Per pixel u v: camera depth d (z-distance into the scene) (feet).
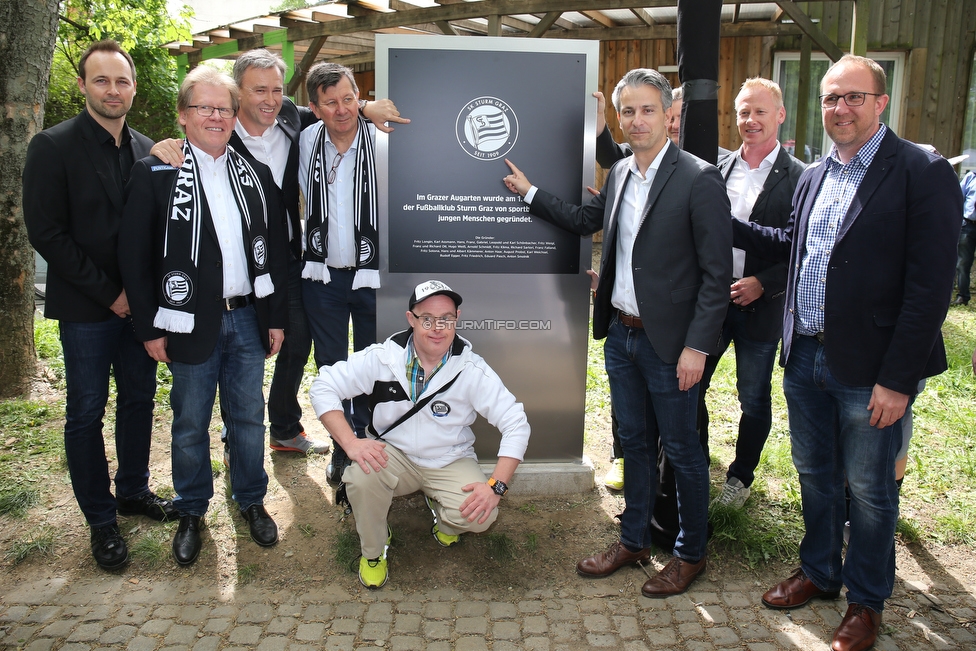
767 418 10.85
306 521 10.82
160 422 14.23
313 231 11.14
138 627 8.41
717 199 8.12
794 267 8.35
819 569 8.87
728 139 30.37
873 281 7.42
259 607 8.81
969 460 12.65
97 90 8.75
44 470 12.15
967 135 29.09
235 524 10.63
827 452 8.64
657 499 10.12
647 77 8.14
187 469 9.62
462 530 9.34
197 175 8.93
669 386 8.60
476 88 10.28
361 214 10.84
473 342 11.02
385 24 22.36
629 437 9.37
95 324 9.23
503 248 10.74
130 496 10.61
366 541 9.05
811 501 8.79
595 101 10.41
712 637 8.38
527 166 10.52
